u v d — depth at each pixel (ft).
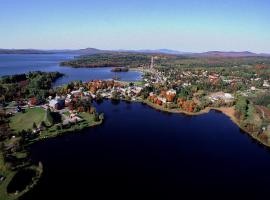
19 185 579.48
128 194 564.71
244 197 568.00
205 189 593.01
